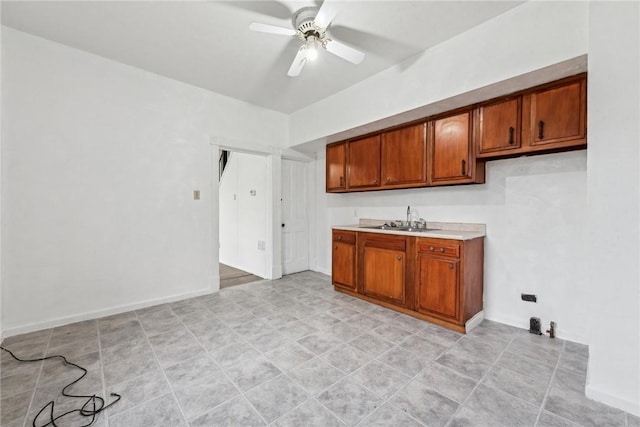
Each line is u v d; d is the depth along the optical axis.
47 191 2.52
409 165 3.05
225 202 5.59
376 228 3.33
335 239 3.67
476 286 2.64
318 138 3.81
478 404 1.58
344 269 3.55
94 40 2.47
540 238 2.45
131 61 2.82
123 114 2.90
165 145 3.18
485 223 2.78
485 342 2.29
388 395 1.65
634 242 1.50
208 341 2.32
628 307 1.52
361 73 3.00
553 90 2.10
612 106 1.55
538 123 2.17
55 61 2.53
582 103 1.98
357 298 3.41
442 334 2.44
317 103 3.79
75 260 2.67
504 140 2.35
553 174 2.38
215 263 3.61
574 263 2.29
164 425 1.42
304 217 4.86
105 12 2.09
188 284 3.39
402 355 2.10
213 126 3.54
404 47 2.52
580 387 1.71
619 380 1.54
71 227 2.65
